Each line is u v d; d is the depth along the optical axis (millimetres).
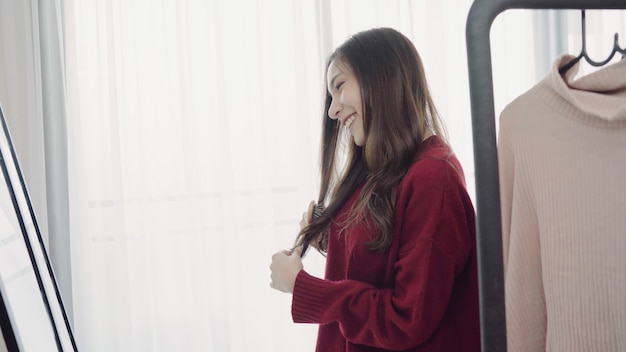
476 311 1012
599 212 728
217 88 2240
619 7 641
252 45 2277
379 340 971
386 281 1025
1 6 2088
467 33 634
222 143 2242
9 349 866
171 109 2238
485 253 647
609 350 727
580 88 741
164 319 2264
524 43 2410
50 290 1420
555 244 762
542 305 810
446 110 2354
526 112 791
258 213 2312
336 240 1137
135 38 2199
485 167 640
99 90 2176
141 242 2227
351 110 1085
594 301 734
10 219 1147
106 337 2197
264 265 2320
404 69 1036
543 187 772
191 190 2227
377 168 1049
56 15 2131
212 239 2285
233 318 2287
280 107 2297
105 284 2197
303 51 2262
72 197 2145
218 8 2225
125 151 2213
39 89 2094
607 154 721
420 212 965
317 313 1020
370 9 2326
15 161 1386
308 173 2289
